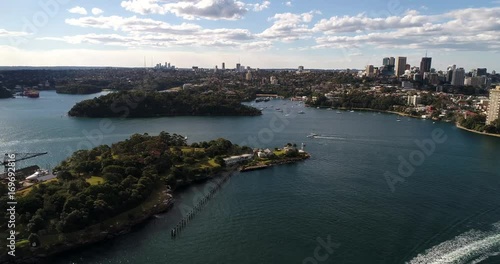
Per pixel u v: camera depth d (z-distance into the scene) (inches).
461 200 6609.3
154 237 5221.5
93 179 6466.5
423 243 5039.4
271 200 6643.7
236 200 6648.6
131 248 4926.2
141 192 6087.6
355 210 6181.1
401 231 5393.7
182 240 5152.6
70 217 4904.0
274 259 4680.1
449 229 5442.9
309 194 6953.7
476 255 4712.1
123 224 5423.2
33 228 4717.0
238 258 4712.1
